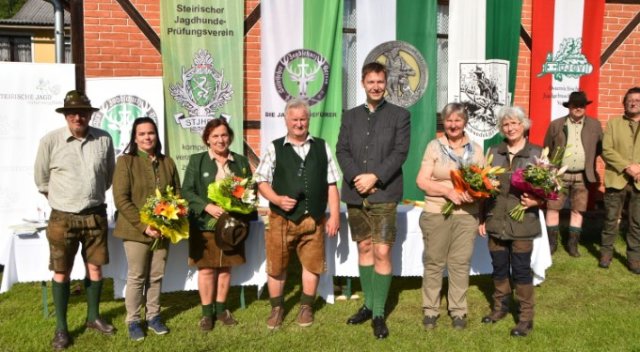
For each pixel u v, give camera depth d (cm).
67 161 333
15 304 423
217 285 379
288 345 344
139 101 556
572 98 553
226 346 342
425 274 377
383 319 366
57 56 665
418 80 628
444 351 337
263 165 357
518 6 638
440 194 354
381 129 353
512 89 649
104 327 359
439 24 664
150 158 348
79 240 345
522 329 359
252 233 410
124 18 580
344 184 365
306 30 593
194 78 574
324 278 427
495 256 376
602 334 364
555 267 535
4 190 527
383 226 354
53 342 337
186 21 568
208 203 355
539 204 343
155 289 360
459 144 362
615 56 688
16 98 528
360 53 618
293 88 597
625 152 519
